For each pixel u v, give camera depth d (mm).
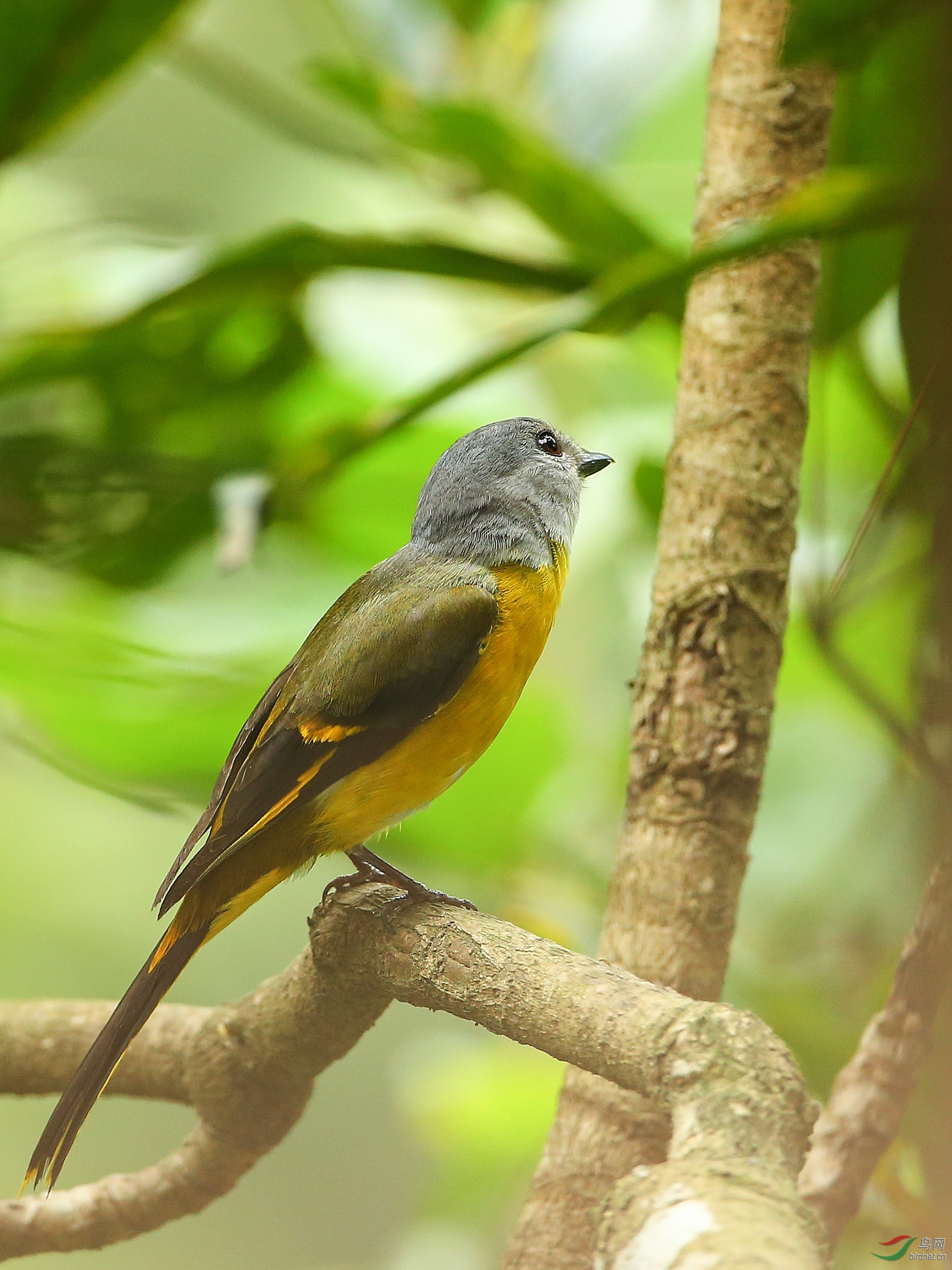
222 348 10961
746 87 7234
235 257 8336
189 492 10250
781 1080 4484
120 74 9039
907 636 8195
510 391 12281
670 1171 4141
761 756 6613
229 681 10602
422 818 10570
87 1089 6543
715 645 6598
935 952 5598
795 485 6828
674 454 6949
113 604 11555
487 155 8859
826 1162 6008
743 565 6664
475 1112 10500
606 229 8773
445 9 11156
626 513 11680
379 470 11891
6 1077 7289
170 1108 15688
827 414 10812
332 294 12133
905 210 6586
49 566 10672
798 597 10453
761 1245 3721
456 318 12336
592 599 12273
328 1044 6445
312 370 11484
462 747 7992
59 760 10406
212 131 14547
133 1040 7168
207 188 14328
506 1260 6285
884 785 9742
